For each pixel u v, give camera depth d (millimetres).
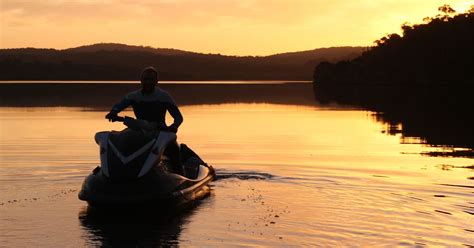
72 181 10477
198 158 10469
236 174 11266
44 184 10188
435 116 27125
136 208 8109
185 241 6852
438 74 127125
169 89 73062
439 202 8742
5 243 6742
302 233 7109
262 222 7645
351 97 50844
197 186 9250
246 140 16953
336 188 9883
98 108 30750
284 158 13398
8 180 10516
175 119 9484
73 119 23641
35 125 21000
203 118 24812
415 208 8352
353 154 14141
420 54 132500
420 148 15430
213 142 16438
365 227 7352
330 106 35281
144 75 9477
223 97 47562
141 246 6676
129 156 8469
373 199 8969
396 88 87000
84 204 8703
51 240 6891
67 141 16219
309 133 19078
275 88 81750
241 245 6664
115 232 7258
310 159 13250
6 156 13359
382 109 32438
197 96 49719
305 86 99750
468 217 7832
